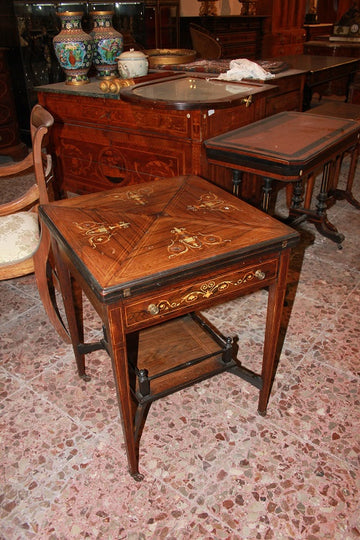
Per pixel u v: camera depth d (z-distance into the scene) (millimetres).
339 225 3041
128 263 1190
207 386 1797
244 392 1770
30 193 1783
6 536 1306
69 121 3020
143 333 1788
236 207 1516
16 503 1389
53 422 1653
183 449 1550
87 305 2307
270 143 2092
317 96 6613
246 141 2131
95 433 1610
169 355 1668
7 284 2508
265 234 1321
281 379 1821
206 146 2137
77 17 2846
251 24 6383
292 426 1626
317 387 1783
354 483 1433
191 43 5922
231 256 1225
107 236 1338
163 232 1354
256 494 1407
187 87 2600
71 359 1946
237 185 2229
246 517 1345
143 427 1630
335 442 1566
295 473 1467
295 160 1871
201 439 1584
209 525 1326
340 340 2023
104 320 1183
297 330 2088
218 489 1422
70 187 3332
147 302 1173
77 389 1792
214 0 5973
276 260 1335
